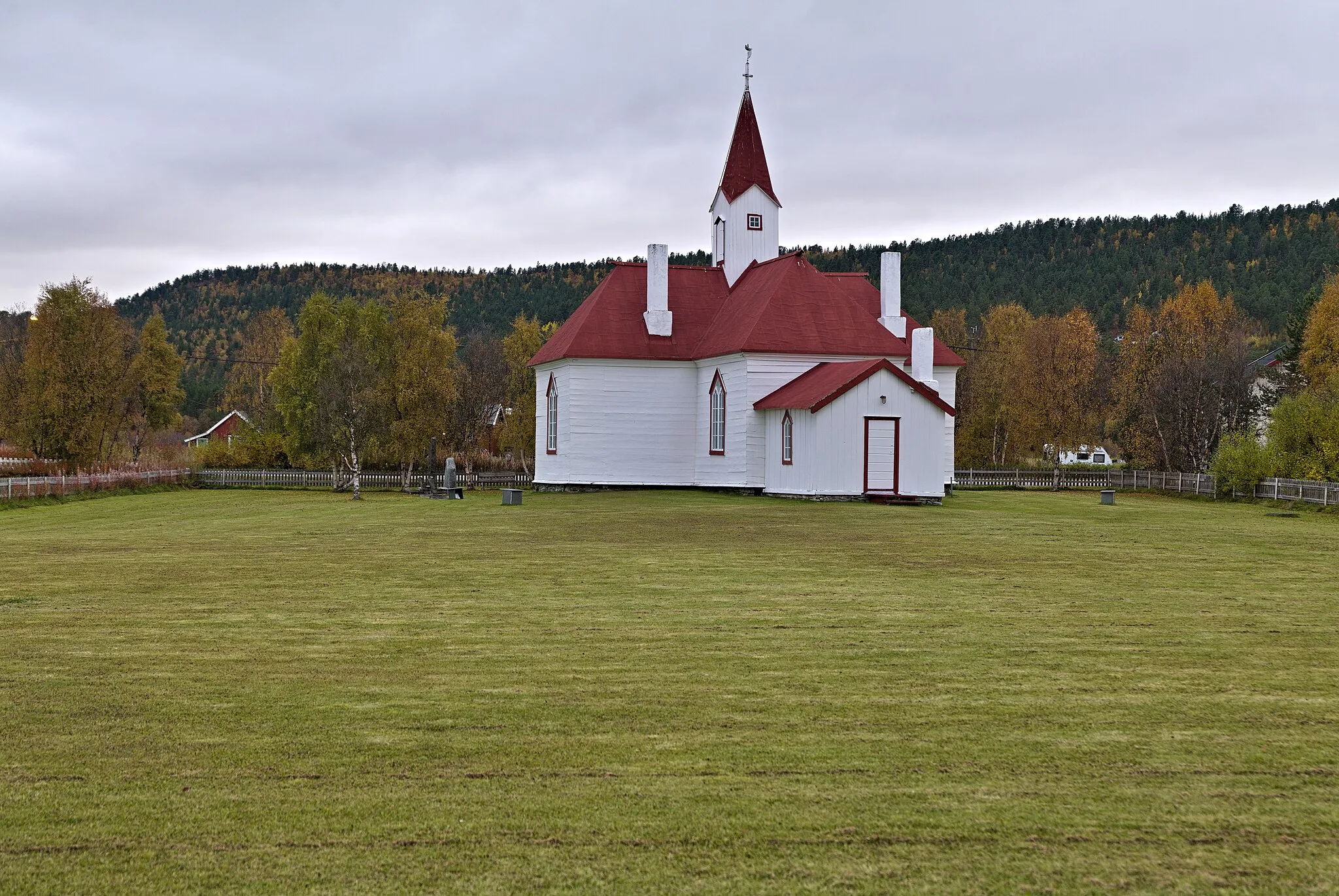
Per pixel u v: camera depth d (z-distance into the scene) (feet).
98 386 214.48
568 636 45.85
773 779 28.12
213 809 26.17
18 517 125.18
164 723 32.99
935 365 168.35
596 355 161.68
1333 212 650.02
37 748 30.66
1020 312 331.77
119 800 26.73
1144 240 653.71
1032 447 281.13
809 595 56.75
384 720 33.32
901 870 22.94
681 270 176.86
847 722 33.04
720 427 157.69
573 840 24.44
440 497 159.84
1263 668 40.34
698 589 58.44
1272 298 524.52
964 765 29.17
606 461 163.94
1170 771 28.73
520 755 30.01
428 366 212.23
